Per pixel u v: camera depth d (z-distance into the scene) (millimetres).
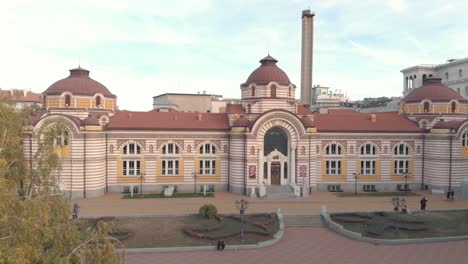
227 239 49844
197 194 76062
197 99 137125
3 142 23266
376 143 82500
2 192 18094
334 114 87438
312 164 78938
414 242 50062
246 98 81250
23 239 18328
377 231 52469
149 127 77250
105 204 66375
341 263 43062
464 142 79125
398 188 83125
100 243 22766
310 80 124562
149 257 44188
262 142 76375
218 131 79688
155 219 57031
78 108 74562
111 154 76188
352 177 82000
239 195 75812
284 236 52812
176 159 78625
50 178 23969
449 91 86062
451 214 61875
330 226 56656
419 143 83438
